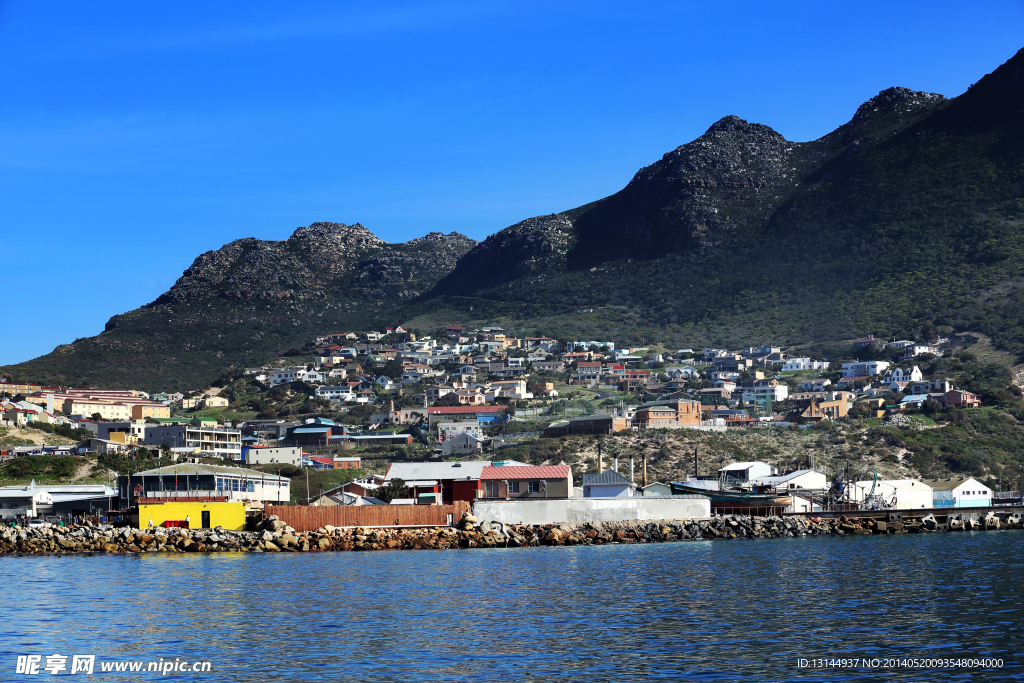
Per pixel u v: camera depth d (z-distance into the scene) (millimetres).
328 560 109625
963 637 58406
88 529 132500
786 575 88750
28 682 51938
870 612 67562
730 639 59469
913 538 129625
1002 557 99625
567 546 125750
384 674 52156
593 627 64312
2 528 129125
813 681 49500
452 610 71750
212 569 100562
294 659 55812
